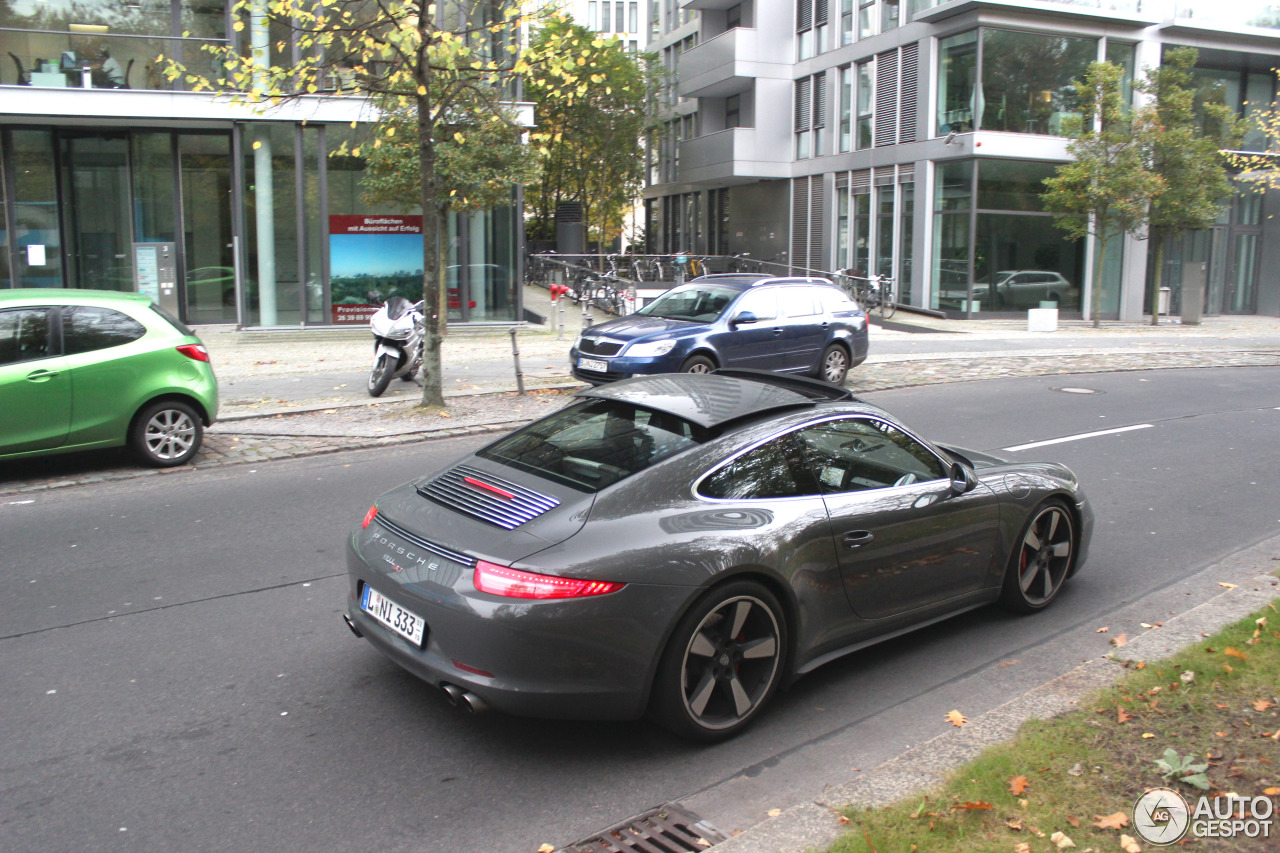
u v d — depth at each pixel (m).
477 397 12.34
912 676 4.77
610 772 3.84
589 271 27.39
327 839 3.37
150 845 3.31
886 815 3.28
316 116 18.27
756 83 33.34
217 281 20.72
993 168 26.19
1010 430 11.08
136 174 19.94
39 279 19.77
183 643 5.00
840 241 31.62
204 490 8.05
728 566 3.89
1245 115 30.84
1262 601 5.35
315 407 11.49
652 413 4.51
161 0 17.95
